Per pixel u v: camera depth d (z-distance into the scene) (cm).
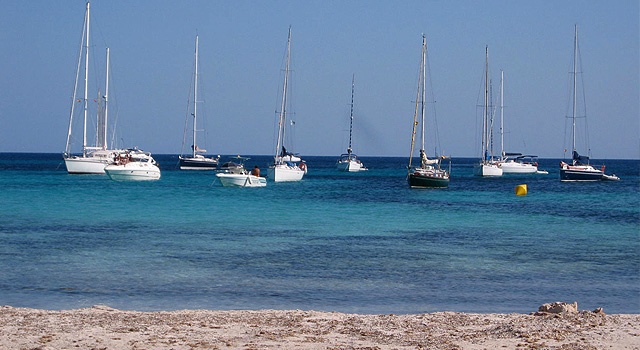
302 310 1505
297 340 1163
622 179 10188
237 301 1669
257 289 1817
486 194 6378
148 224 3397
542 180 9631
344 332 1238
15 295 1694
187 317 1363
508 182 8956
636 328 1256
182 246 2616
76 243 2656
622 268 2214
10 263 2167
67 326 1251
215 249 2550
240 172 7531
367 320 1353
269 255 2416
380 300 1703
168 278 1953
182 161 11244
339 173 12575
